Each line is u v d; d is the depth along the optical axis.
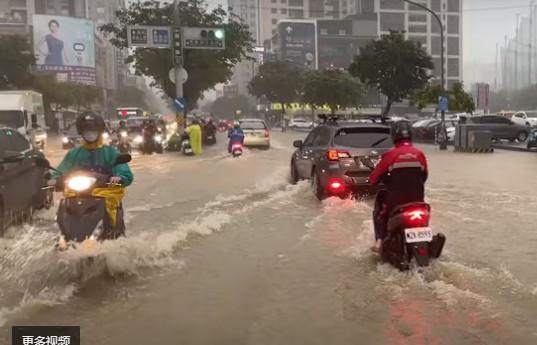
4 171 7.72
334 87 62.97
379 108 98.06
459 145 25.31
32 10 115.50
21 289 5.32
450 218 8.73
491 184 12.84
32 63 60.12
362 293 5.12
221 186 12.98
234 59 37.38
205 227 8.13
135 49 36.12
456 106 32.53
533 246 6.91
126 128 25.77
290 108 92.94
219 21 36.47
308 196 11.24
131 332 4.31
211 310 4.77
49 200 10.16
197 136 23.94
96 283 5.47
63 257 5.34
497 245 6.95
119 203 5.91
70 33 92.56
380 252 6.08
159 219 8.89
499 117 32.66
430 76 37.56
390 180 5.89
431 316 4.52
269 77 87.56
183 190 12.31
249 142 27.62
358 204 9.98
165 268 6.03
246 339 4.16
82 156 5.79
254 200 10.83
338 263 6.18
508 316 4.49
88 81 95.06
